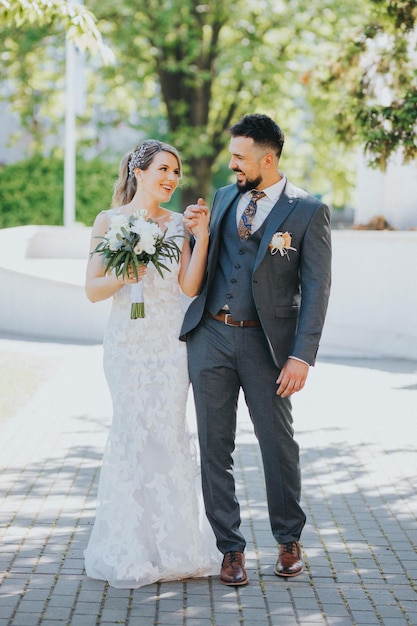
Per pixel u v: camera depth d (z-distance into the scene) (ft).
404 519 19.47
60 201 86.94
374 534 18.48
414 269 40.57
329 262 15.47
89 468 22.85
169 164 15.99
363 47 42.88
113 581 15.43
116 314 15.96
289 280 15.53
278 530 16.20
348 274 41.83
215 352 15.58
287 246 15.26
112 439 15.89
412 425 27.96
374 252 41.29
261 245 15.30
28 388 31.78
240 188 15.49
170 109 80.79
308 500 20.79
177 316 16.01
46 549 17.22
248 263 15.43
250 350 15.47
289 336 15.52
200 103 79.61
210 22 77.30
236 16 76.38
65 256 58.08
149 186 15.97
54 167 87.51
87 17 29.04
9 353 38.91
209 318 15.70
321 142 82.79
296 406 30.48
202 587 15.53
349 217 118.32
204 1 76.48
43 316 44.88
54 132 89.97
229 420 15.78
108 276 15.60
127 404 15.76
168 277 15.93
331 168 85.46
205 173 82.07
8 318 45.47
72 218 67.36
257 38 77.51
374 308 41.39
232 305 15.42
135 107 90.53
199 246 15.56
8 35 76.54
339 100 44.01
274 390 15.53
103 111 95.91
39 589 15.34
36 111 90.07
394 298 41.01
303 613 14.58
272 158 15.29
